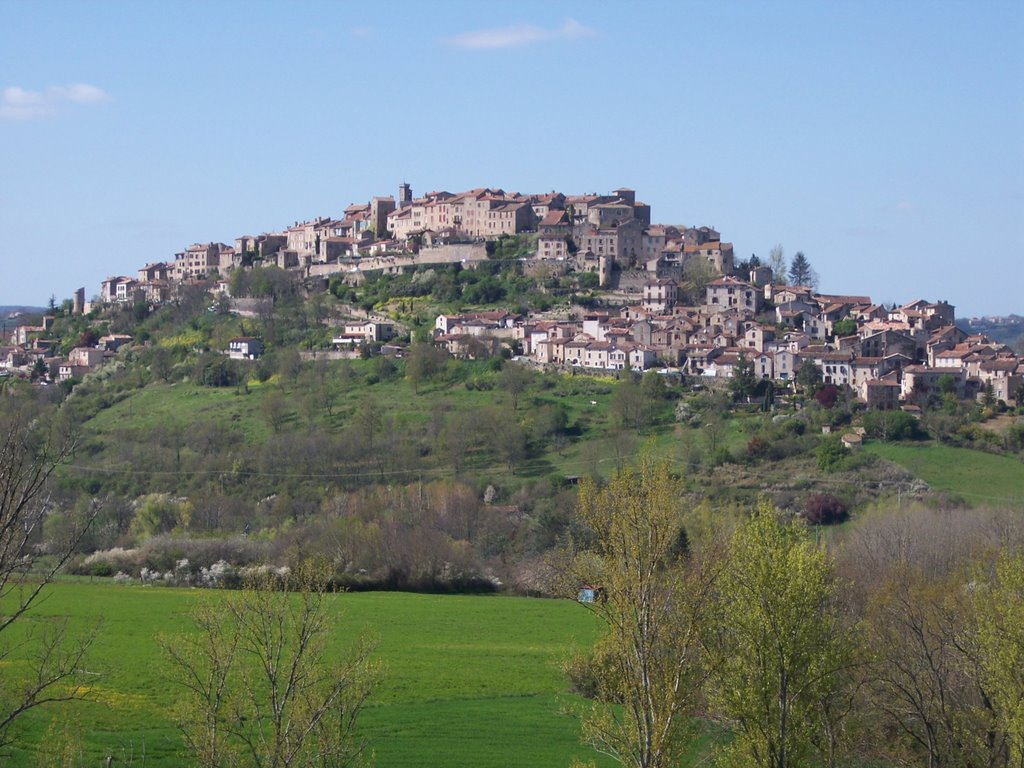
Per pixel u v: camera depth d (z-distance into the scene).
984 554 118.31
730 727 90.50
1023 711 84.12
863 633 92.62
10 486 57.38
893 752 99.06
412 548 190.75
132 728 102.00
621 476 85.38
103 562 191.00
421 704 118.69
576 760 83.69
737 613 85.06
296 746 72.06
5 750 89.25
